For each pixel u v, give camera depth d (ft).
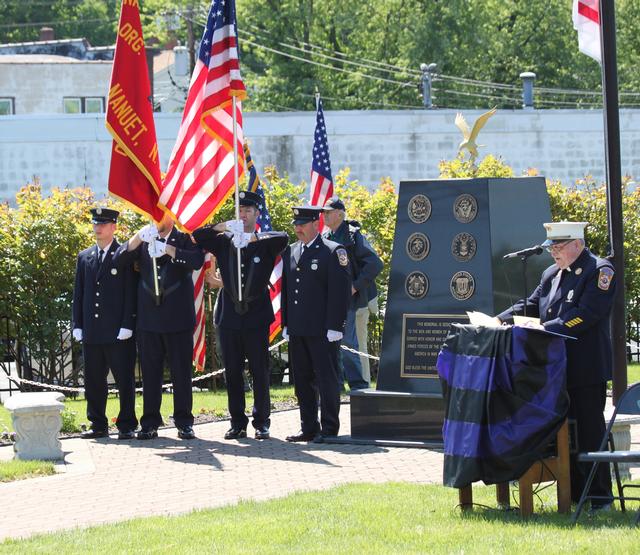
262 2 188.03
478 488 39.96
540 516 34.14
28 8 253.85
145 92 51.42
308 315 50.80
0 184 117.08
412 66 180.96
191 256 51.70
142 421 52.47
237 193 50.62
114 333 52.29
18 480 43.11
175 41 231.09
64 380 72.28
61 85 175.73
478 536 31.07
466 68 189.26
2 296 70.69
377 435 50.08
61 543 32.17
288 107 184.85
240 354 51.88
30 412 46.60
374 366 76.54
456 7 181.68
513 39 192.54
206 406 61.82
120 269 52.54
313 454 47.60
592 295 35.94
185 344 52.06
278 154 118.93
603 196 81.61
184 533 32.76
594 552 28.63
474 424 34.04
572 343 36.40
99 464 46.01
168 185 52.65
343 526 32.89
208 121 52.47
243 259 51.34
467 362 34.53
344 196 77.97
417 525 32.91
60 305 71.15
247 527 33.06
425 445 48.49
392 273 49.90
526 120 121.60
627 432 43.86
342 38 192.34
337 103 184.85
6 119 116.88
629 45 194.70
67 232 71.00
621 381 47.80
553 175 122.31
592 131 122.62
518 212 48.03
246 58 205.36
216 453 48.14
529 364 33.73
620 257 48.08
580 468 36.55
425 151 120.67
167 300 51.62
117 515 36.91
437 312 48.83
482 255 47.67
